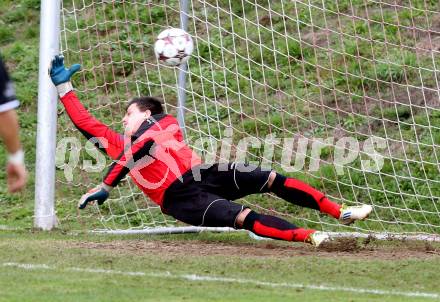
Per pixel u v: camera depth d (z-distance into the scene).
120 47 38.91
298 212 31.36
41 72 28.44
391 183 31.94
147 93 38.19
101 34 41.09
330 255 23.48
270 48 38.47
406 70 36.38
